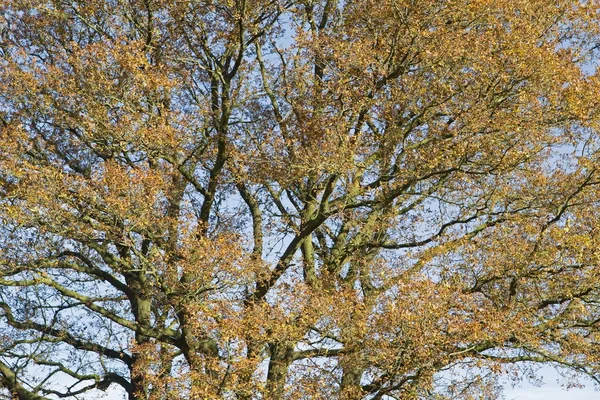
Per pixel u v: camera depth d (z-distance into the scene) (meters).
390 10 19.66
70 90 19.06
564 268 18.58
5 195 18.70
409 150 20.02
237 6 20.39
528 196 19.94
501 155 19.16
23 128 19.84
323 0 24.20
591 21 23.91
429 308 15.89
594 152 20.83
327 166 18.47
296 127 20.19
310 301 17.75
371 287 20.20
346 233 22.86
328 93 20.22
